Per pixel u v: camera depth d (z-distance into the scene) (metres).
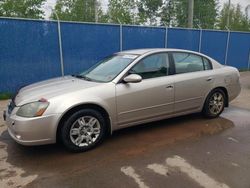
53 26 8.63
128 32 10.34
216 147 4.29
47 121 3.75
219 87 5.63
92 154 4.05
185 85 5.02
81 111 4.00
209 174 3.45
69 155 4.02
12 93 8.17
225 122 5.53
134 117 4.51
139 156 3.98
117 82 4.33
